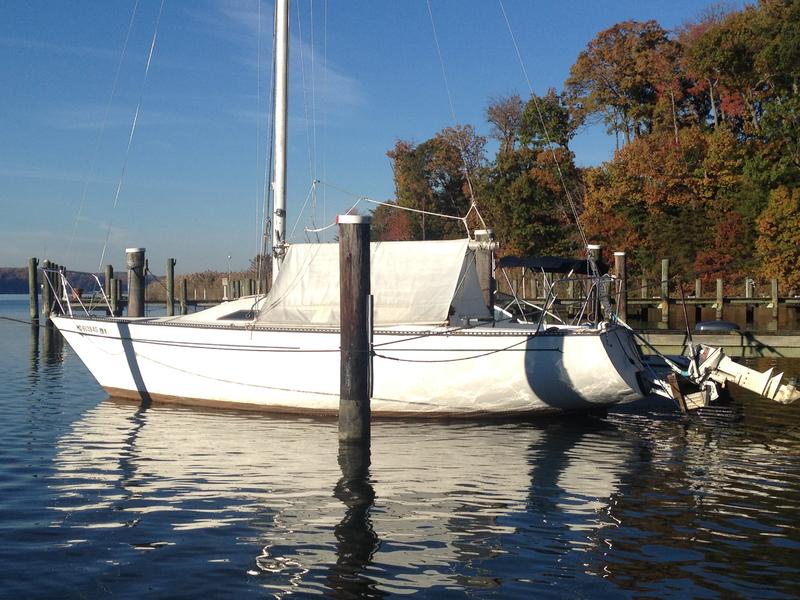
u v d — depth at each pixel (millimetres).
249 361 12438
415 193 57344
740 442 10555
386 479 8516
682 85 50781
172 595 5453
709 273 41250
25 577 5754
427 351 11773
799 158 40375
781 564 6070
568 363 11641
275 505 7531
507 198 50031
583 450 10023
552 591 5570
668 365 13992
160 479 8477
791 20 41812
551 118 50344
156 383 13219
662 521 7109
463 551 6332
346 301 9750
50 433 10977
